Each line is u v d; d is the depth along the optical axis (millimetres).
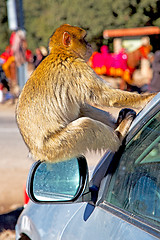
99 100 2877
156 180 1907
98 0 16250
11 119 11000
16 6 9906
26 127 2762
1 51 22547
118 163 2232
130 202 1985
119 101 2834
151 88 9203
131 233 1792
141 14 15766
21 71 11586
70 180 2242
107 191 2191
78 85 2848
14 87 13250
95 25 16562
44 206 2723
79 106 2854
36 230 2619
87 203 2273
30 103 2762
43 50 10125
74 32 3145
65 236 2234
